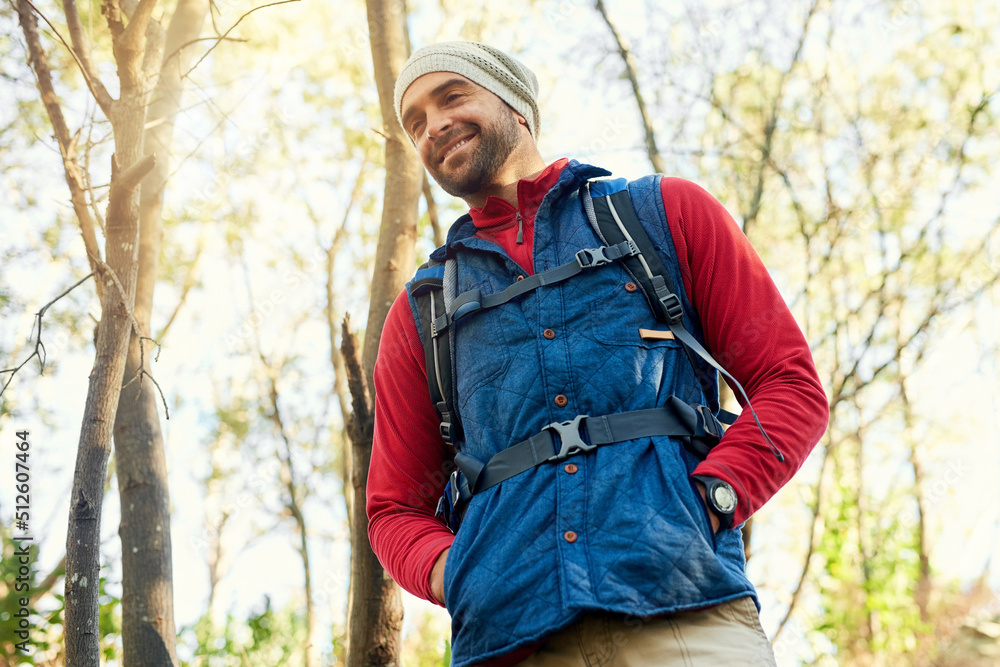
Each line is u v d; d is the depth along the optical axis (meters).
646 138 6.49
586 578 1.28
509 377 1.52
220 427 9.38
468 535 1.43
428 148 1.90
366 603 2.70
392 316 1.87
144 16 2.40
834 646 7.00
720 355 1.62
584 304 1.55
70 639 1.92
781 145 7.30
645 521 1.31
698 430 1.47
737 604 1.34
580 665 1.32
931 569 7.48
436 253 1.81
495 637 1.32
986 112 7.89
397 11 3.51
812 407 1.50
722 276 1.61
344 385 7.69
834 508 7.59
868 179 7.98
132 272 2.25
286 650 7.24
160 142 3.35
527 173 1.95
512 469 1.44
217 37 2.80
